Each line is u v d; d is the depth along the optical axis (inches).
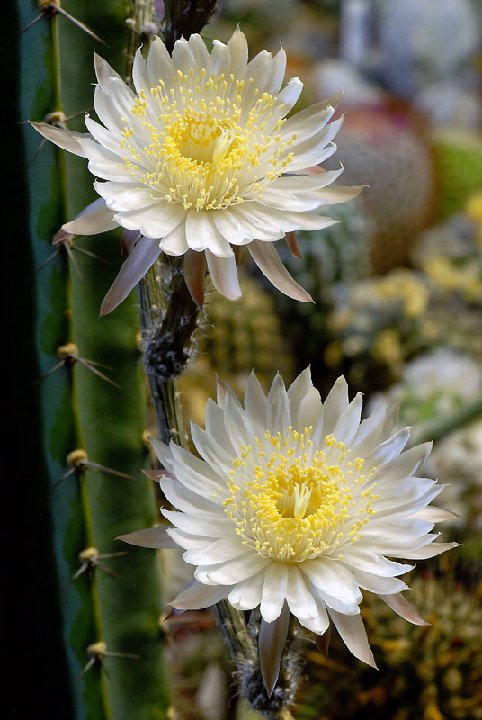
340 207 66.8
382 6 154.6
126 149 30.0
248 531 30.0
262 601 29.5
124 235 29.9
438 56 151.9
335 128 30.3
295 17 155.8
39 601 33.2
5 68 32.0
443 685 37.9
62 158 32.0
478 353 71.7
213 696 42.8
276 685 30.5
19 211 32.3
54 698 33.4
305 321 65.9
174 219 29.9
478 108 149.3
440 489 30.0
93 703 33.2
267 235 29.9
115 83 30.1
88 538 32.9
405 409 55.4
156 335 30.8
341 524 30.0
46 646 33.2
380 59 154.9
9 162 32.2
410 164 91.8
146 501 34.0
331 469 30.2
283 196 30.1
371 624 38.0
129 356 33.5
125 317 33.5
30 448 32.8
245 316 55.9
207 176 30.0
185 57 30.3
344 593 29.4
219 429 30.4
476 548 42.2
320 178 30.2
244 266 67.8
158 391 31.2
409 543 29.8
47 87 31.9
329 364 66.1
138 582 34.1
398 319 66.4
